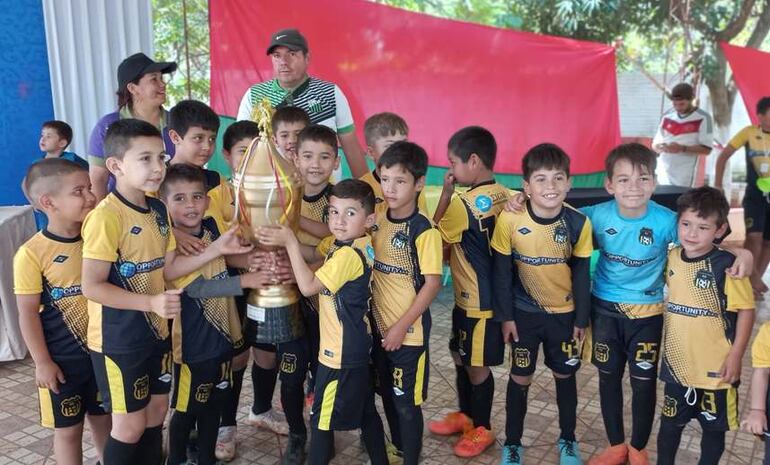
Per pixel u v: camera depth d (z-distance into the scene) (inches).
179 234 77.6
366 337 77.0
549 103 205.5
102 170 93.2
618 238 81.9
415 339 79.8
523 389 89.2
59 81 158.1
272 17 175.8
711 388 76.9
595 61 206.5
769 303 171.2
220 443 91.7
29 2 153.5
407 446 81.7
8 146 157.6
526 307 86.6
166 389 75.3
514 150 206.1
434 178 200.8
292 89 110.0
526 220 82.8
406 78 193.3
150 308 66.2
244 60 174.1
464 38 195.9
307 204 87.7
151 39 167.8
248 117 113.5
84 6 156.6
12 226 130.7
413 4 306.2
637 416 85.2
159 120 98.3
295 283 78.9
